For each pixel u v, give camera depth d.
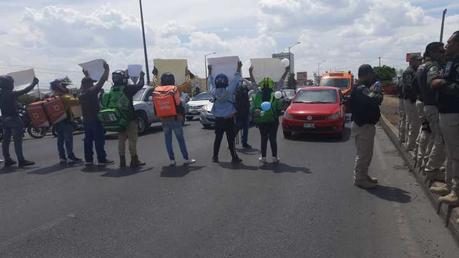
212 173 9.12
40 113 10.68
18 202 7.29
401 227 5.63
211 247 5.05
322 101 15.12
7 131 10.78
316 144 13.29
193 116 24.11
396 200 6.87
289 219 6.00
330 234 5.40
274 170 9.35
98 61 10.25
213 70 11.00
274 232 5.50
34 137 18.27
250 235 5.41
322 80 23.33
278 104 9.98
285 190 7.60
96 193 7.70
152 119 18.06
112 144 14.59
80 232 5.68
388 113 23.22
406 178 8.41
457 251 4.85
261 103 9.99
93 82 10.34
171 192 7.60
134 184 8.30
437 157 7.09
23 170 10.25
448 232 5.43
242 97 12.37
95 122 10.20
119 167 10.16
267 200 6.98
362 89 7.51
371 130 7.54
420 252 4.83
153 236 5.45
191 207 6.65
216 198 7.14
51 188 8.23
